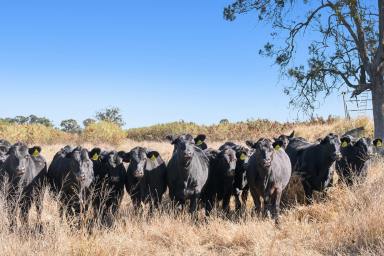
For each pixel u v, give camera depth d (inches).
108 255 290.8
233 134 1391.5
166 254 312.2
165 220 363.6
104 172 427.2
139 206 418.0
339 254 288.4
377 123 825.5
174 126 1648.6
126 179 444.8
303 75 891.4
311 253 298.2
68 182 383.6
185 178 408.8
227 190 457.7
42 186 402.3
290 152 502.9
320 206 387.9
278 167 405.7
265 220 378.9
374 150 577.9
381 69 818.2
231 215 427.8
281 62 915.4
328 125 1152.2
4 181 365.4
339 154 417.1
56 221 329.1
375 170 495.8
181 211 407.5
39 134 1338.6
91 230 348.2
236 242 324.2
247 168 419.5
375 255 279.4
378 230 305.7
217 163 454.9
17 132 1306.6
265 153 384.5
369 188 386.0
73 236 312.7
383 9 809.5
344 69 876.0
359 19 827.4
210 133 1461.6
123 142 1338.6
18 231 317.7
